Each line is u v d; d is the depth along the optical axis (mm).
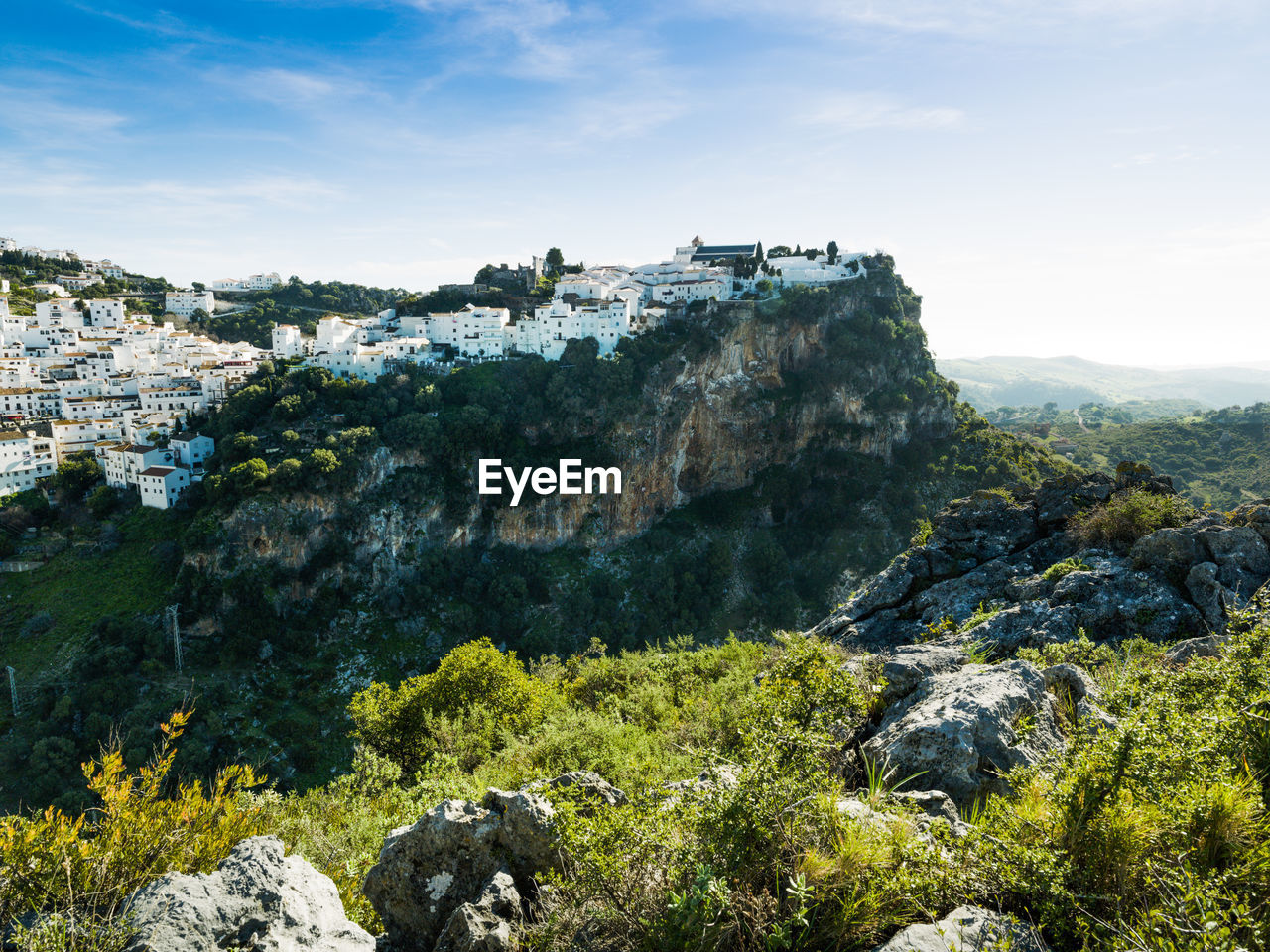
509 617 114188
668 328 146250
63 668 81125
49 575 90875
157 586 91562
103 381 127875
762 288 152125
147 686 82375
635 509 134125
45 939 6543
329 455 103062
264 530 96062
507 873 9141
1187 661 16734
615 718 22250
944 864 6852
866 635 26938
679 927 6508
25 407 119188
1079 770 7328
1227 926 5645
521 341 137875
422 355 130125
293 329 148750
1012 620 22578
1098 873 6613
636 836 7371
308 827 15719
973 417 159625
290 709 87438
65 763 70625
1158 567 23250
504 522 123438
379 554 107938
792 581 132625
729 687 23625
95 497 100500
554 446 127438
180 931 6758
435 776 20328
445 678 32094
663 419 134625
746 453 146125
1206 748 7355
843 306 153750
